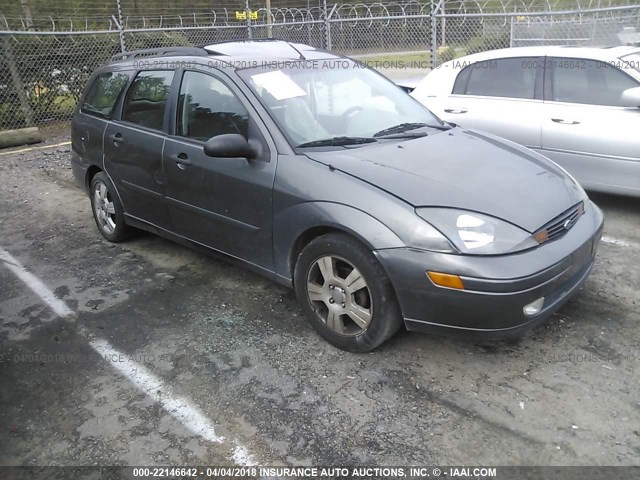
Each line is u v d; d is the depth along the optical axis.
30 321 3.91
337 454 2.60
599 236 3.41
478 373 3.10
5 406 3.04
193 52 4.30
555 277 2.94
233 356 3.37
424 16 10.05
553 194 3.25
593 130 5.16
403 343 3.40
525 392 2.94
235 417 2.87
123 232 5.08
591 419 2.72
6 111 10.82
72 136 5.43
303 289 3.42
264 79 3.79
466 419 2.77
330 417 2.83
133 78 4.68
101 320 3.87
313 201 3.21
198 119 3.98
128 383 3.18
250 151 3.49
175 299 4.10
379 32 13.80
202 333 3.63
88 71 11.81
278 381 3.12
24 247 5.28
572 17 11.48
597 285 3.98
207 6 16.72
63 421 2.91
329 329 3.36
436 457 2.55
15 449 2.73
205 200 3.90
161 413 2.93
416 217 2.91
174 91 4.20
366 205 3.03
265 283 4.27
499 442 2.62
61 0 13.91
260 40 4.87
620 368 3.09
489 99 5.86
